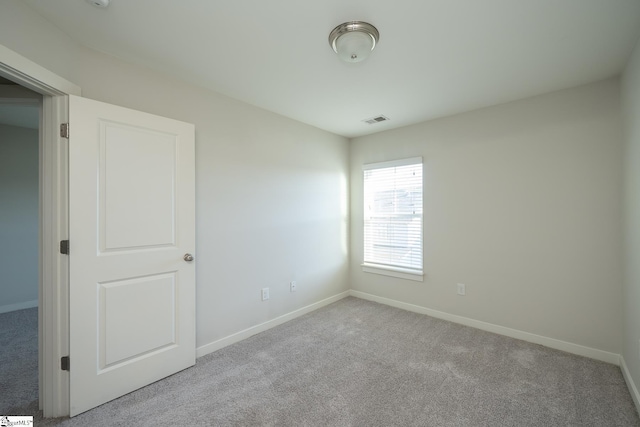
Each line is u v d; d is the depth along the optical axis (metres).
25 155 3.65
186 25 1.59
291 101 2.65
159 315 1.98
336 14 1.49
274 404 1.74
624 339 2.03
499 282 2.72
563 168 2.38
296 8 1.45
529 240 2.56
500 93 2.46
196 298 2.30
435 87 2.35
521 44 1.75
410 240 3.37
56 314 1.62
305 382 1.96
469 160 2.89
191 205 2.16
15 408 1.70
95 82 1.82
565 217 2.38
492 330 2.76
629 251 1.90
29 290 3.65
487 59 1.92
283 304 3.04
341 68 2.05
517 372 2.07
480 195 2.83
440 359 2.26
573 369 2.10
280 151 3.01
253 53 1.87
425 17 1.50
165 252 2.01
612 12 1.46
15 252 3.56
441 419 1.61
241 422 1.59
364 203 3.81
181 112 2.22
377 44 1.75
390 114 2.99
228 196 2.54
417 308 3.30
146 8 1.45
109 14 1.49
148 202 1.93
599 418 1.61
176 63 2.00
